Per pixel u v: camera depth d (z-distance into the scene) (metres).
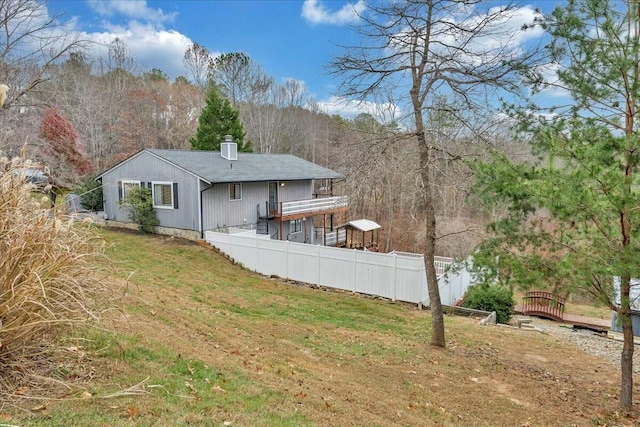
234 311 9.83
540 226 6.44
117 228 20.06
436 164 8.13
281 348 7.23
